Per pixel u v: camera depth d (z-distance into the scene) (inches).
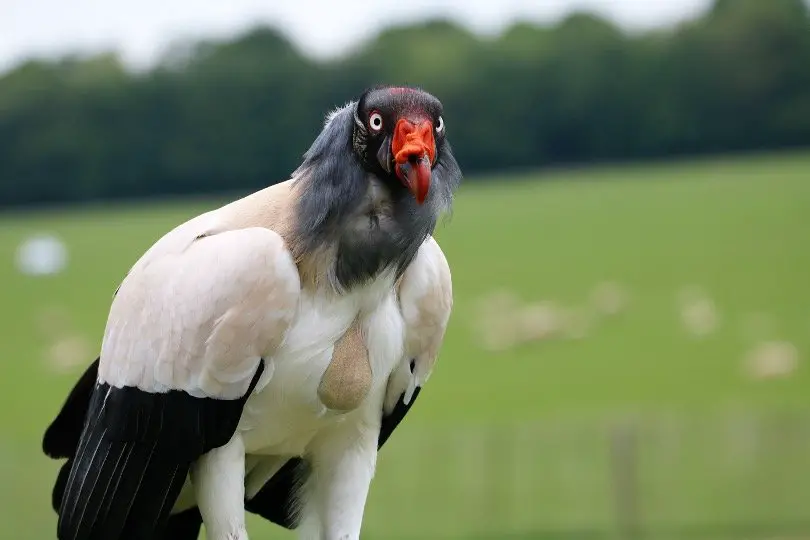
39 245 1501.0
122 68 2129.7
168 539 161.0
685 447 573.3
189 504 156.9
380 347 140.7
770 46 2053.4
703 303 1063.0
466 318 1082.1
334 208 133.2
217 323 131.7
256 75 2030.0
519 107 2064.5
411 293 143.6
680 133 2073.1
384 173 134.0
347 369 137.6
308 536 149.9
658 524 562.9
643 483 573.6
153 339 135.3
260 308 131.7
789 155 1995.6
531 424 595.5
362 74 2042.3
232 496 138.7
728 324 1002.1
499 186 1857.8
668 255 1269.7
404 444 599.5
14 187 2062.0
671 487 569.9
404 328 144.5
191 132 2049.7
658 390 831.7
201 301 132.0
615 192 1688.0
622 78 2079.2
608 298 1096.2
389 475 597.3
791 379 839.1
